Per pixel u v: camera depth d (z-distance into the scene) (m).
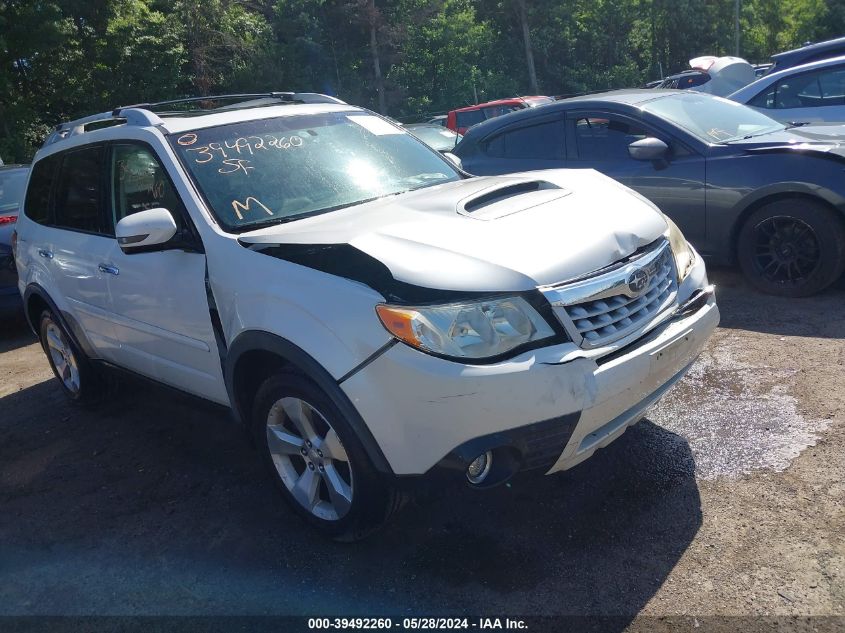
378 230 3.00
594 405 2.67
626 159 6.17
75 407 5.18
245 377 3.32
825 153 5.11
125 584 3.10
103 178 4.19
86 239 4.31
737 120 6.27
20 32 25.67
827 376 4.11
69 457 4.39
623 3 42.09
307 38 37.16
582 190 3.44
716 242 5.72
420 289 2.65
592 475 3.46
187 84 34.09
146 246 3.33
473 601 2.74
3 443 4.75
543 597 2.72
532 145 6.77
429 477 2.71
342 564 3.04
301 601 2.85
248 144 3.81
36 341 7.29
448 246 2.81
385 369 2.65
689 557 2.83
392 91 39.50
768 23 46.81
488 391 2.54
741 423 3.75
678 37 43.97
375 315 2.67
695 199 5.73
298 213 3.52
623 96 6.48
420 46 41.94
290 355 2.91
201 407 3.84
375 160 4.01
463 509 3.31
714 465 3.41
